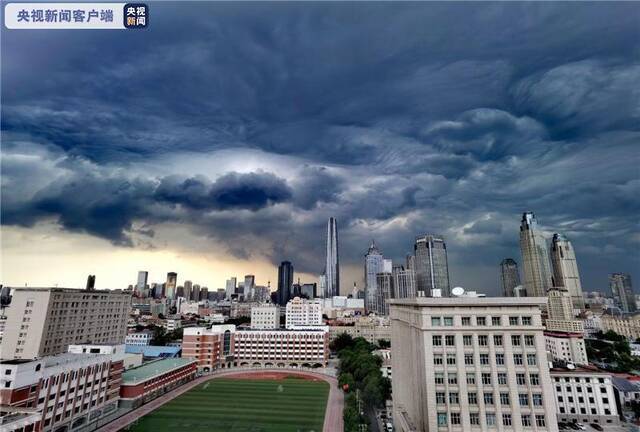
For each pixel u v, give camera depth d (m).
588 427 126.00
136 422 120.38
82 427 109.50
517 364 79.06
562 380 134.25
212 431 113.88
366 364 164.88
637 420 131.88
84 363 111.69
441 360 80.31
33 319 159.62
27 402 88.94
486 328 80.75
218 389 168.00
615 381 152.00
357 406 126.31
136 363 182.00
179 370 174.50
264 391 165.25
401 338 109.25
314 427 118.31
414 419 91.25
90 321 185.12
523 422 76.38
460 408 77.56
